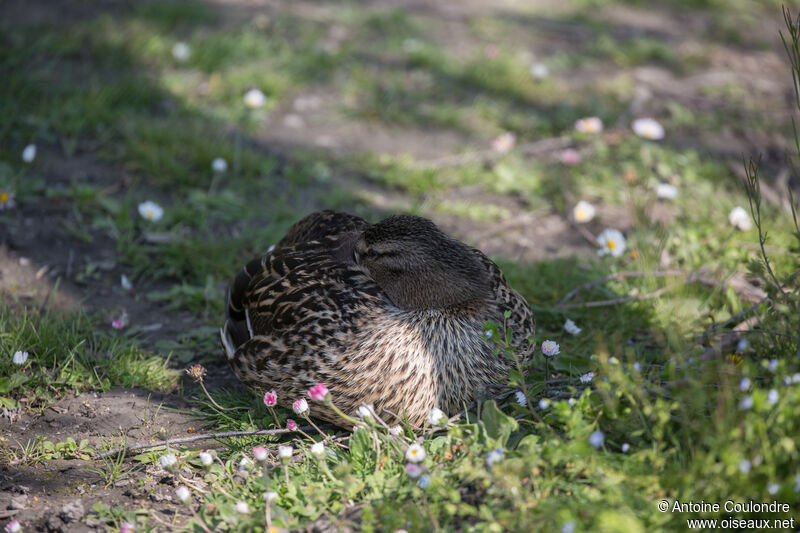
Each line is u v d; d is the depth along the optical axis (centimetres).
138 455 382
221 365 465
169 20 872
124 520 338
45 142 656
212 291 515
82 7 881
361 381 394
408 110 780
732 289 483
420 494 317
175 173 633
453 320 408
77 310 494
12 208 575
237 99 750
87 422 405
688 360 370
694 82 883
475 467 327
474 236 604
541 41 975
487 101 809
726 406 320
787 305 380
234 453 380
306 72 820
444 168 688
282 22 915
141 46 799
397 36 924
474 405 407
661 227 517
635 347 458
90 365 446
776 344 382
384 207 632
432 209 636
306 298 414
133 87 723
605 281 529
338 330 400
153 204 572
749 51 986
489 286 425
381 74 842
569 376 430
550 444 328
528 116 786
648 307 492
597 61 929
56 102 685
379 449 354
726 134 768
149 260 542
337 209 620
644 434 347
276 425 405
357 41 911
